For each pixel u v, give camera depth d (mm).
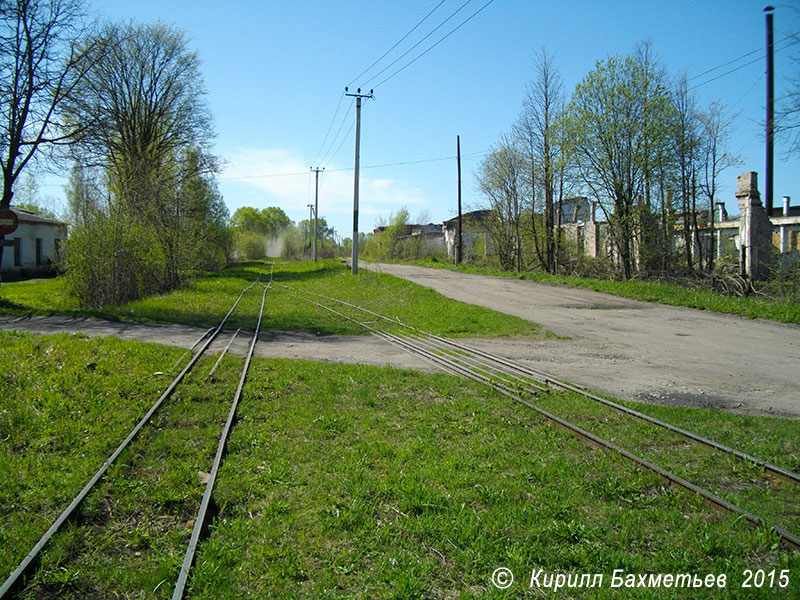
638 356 11922
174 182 27953
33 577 3625
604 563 3965
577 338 14211
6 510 4523
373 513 4633
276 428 6781
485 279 32312
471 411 7625
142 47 35750
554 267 34469
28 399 7191
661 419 7273
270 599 3498
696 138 25141
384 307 20953
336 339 14344
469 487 5184
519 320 16594
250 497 4898
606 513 4723
